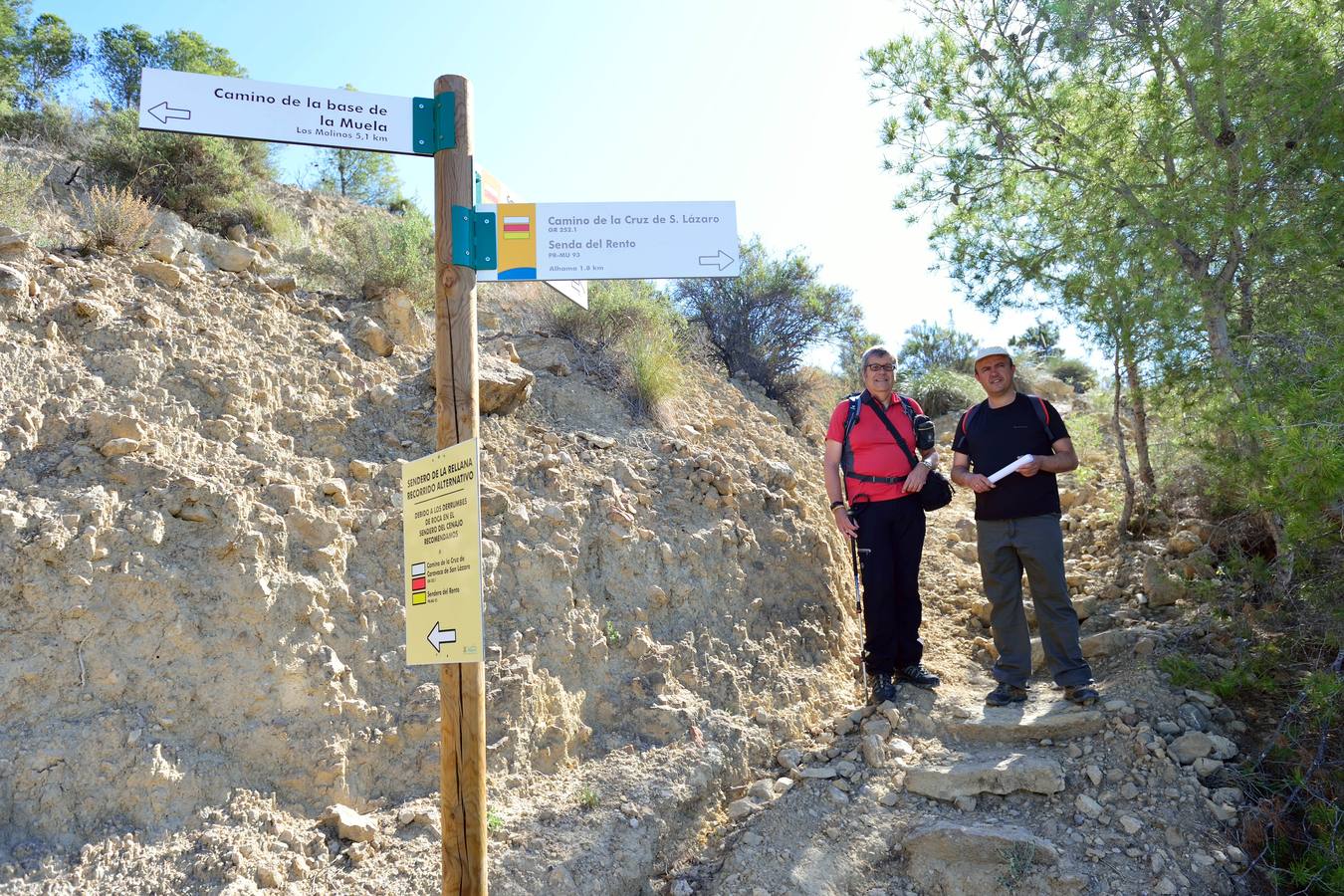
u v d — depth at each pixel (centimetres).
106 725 353
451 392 332
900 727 515
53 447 420
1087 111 634
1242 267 541
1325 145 486
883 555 552
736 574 607
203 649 389
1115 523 745
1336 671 455
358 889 353
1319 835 405
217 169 887
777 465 741
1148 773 451
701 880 421
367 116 341
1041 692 549
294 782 383
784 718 537
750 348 1005
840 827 445
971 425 559
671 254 356
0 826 321
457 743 314
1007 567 537
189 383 490
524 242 347
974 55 677
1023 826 434
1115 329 586
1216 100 528
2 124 945
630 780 455
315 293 655
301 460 492
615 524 574
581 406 691
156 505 414
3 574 362
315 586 430
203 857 340
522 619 496
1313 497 377
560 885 385
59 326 477
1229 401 503
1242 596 563
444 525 315
